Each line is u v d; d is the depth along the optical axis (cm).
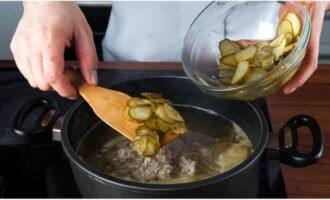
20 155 68
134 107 59
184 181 57
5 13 122
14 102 80
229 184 50
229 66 65
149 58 101
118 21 100
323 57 122
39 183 64
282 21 66
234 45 68
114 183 49
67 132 58
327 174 65
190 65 68
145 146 55
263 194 62
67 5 73
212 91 59
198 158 61
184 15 95
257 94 60
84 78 68
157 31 97
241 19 75
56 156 69
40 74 65
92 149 64
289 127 59
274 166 67
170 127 58
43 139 63
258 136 60
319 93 82
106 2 120
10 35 125
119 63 91
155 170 58
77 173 53
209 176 58
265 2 73
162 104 59
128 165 60
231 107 68
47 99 67
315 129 59
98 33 125
